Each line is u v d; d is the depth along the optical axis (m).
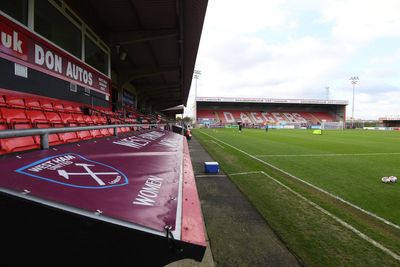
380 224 3.98
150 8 7.66
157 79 19.53
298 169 8.45
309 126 56.47
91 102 7.54
